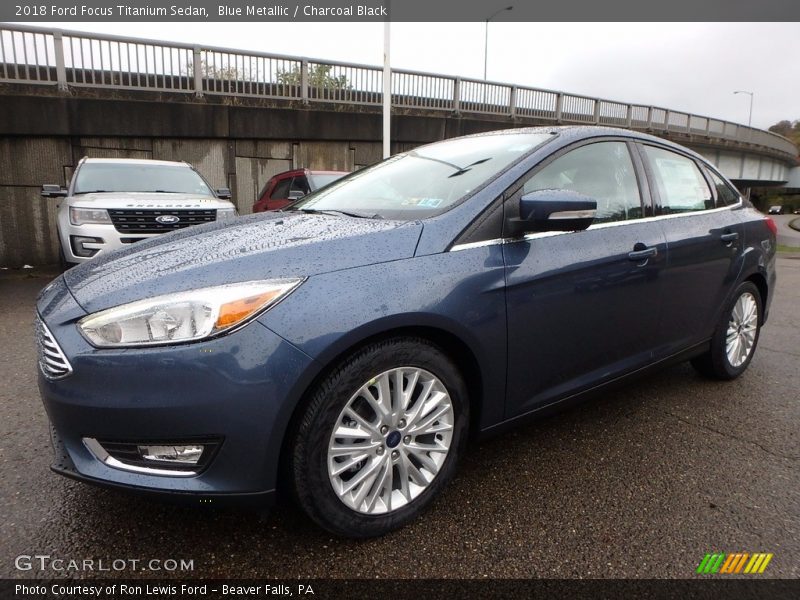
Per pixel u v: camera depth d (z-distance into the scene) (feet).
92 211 19.66
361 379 6.02
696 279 10.06
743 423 9.91
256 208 35.55
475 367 6.95
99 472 5.64
